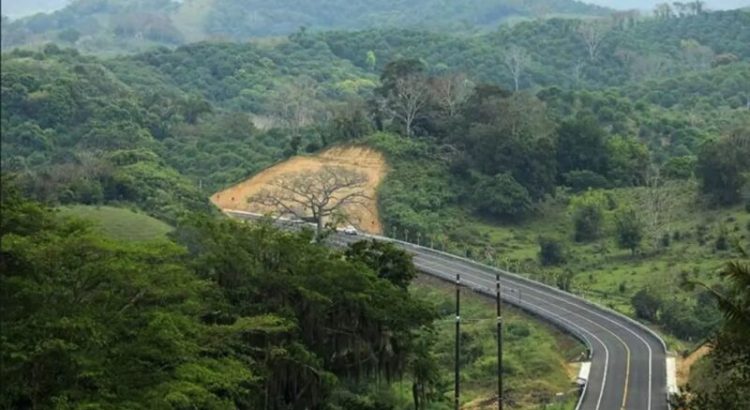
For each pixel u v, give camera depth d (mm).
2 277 47469
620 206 158250
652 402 80000
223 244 63844
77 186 126000
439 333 101812
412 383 78438
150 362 51000
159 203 132125
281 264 65312
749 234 138250
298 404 63062
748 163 153000
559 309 112375
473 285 120562
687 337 104750
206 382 51500
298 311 64688
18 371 45844
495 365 92562
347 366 66688
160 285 53438
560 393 84562
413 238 151750
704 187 156250
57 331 45750
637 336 102125
